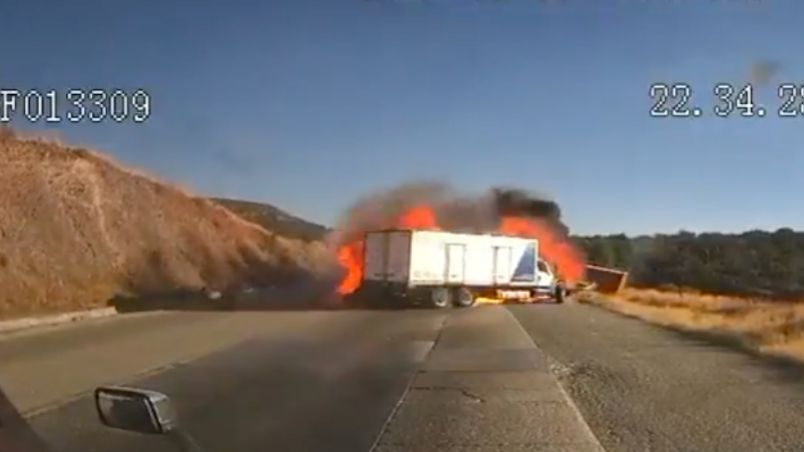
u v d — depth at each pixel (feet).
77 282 101.09
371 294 124.36
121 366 47.34
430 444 29.76
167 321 81.41
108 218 121.08
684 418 34.94
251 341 63.82
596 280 206.69
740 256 241.14
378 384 43.19
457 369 49.60
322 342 64.23
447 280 122.83
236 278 156.97
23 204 99.40
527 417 34.91
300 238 241.35
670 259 253.65
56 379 41.55
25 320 71.92
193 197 165.68
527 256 135.13
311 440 29.91
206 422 32.35
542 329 80.69
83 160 122.31
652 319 94.48
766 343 62.75
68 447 26.37
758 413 36.09
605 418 34.86
